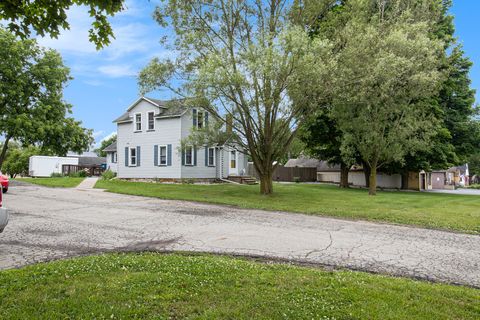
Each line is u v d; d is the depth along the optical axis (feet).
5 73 79.77
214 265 17.17
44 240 23.57
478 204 53.42
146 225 30.04
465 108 91.25
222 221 32.91
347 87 55.47
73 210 38.19
